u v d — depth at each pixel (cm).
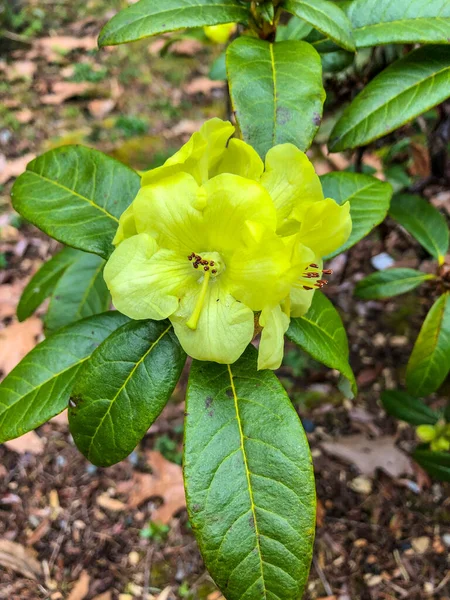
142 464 39
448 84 21
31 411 20
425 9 20
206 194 16
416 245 42
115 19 19
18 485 38
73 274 30
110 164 21
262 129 18
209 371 18
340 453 38
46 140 62
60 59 75
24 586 33
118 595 33
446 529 35
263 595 16
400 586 33
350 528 36
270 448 17
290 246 15
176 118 65
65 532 36
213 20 20
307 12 19
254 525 17
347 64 25
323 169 47
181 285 17
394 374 42
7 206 56
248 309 16
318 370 43
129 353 18
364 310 46
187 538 35
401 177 38
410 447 39
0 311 47
